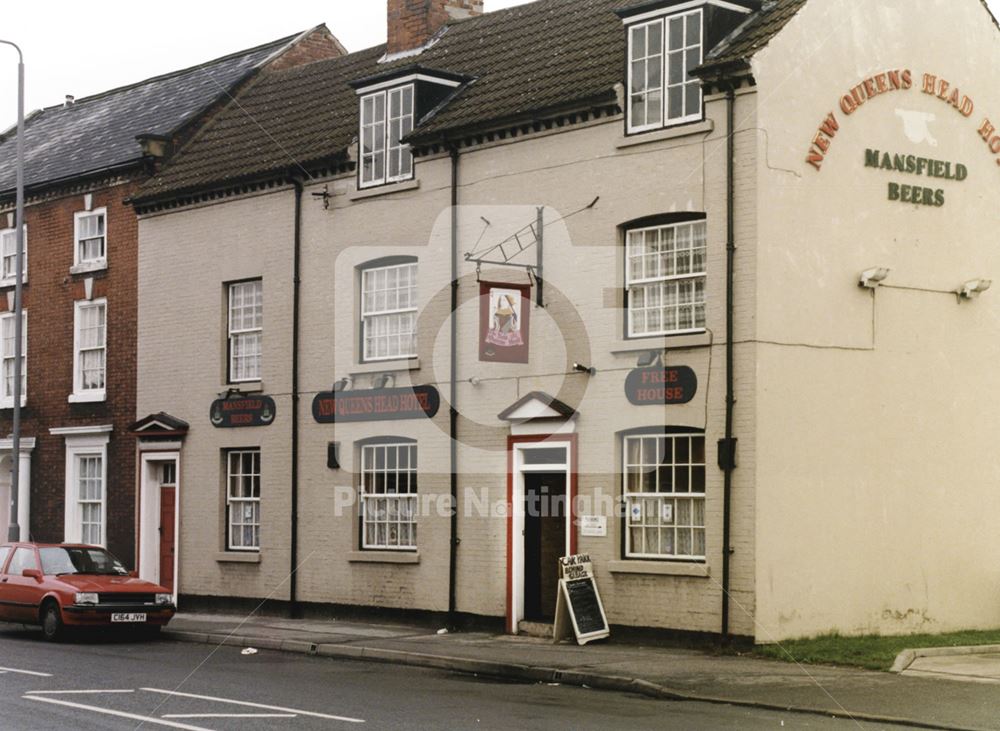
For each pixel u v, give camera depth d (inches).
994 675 669.9
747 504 759.7
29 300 1283.2
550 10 1024.2
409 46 1102.4
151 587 903.1
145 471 1146.0
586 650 777.6
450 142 923.4
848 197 810.8
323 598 996.6
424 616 927.7
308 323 1019.3
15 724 518.0
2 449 1296.8
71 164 1269.7
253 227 1067.3
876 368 816.3
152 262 1154.7
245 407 1060.5
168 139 1174.3
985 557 858.1
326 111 1098.7
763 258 768.9
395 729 509.4
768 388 766.5
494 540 888.9
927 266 844.6
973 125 872.9
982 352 867.4
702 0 802.2
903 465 824.3
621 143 830.5
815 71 800.3
